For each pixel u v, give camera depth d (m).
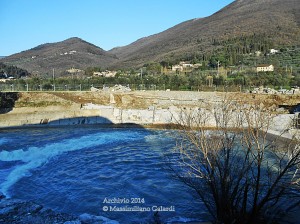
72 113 33.31
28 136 26.83
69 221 9.86
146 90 46.06
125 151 21.53
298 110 32.75
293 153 9.71
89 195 13.35
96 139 25.83
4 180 15.17
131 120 32.94
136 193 13.50
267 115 16.98
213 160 9.07
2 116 31.50
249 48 86.38
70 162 18.73
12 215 10.26
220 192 9.52
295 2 140.50
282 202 9.86
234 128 10.12
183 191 13.36
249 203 9.84
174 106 37.44
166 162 17.88
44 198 13.05
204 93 42.19
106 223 9.94
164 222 10.38
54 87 45.69
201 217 10.80
